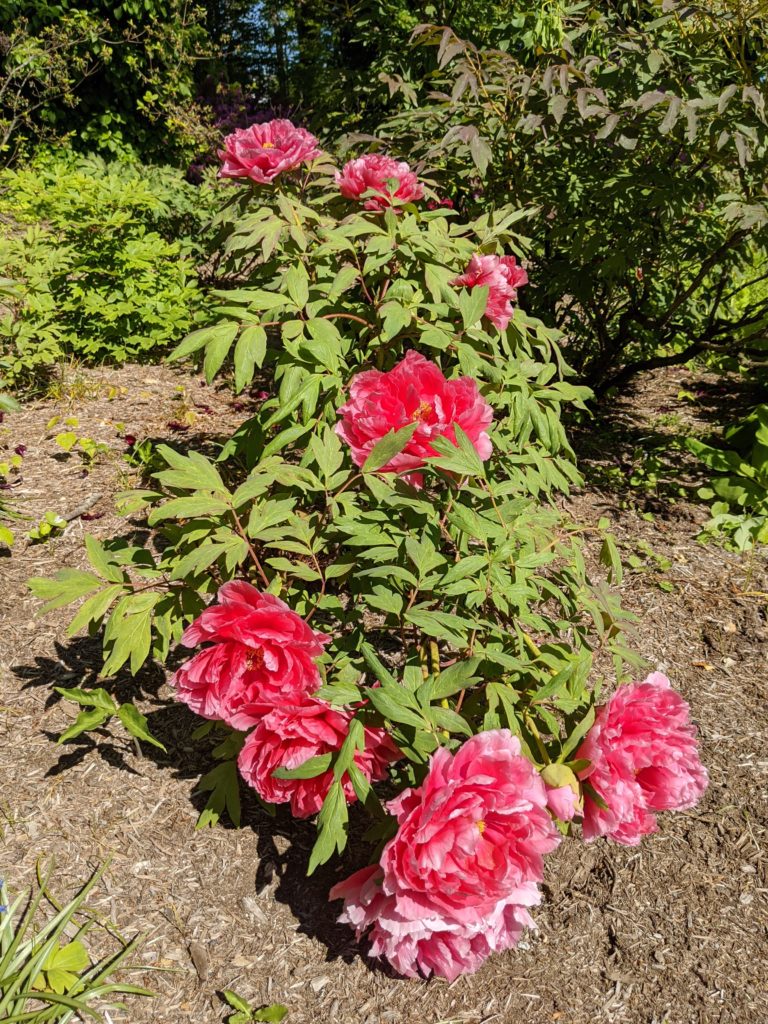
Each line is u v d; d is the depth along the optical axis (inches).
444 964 63.7
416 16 215.8
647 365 184.2
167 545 122.6
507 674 77.4
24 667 102.0
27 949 70.1
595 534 145.3
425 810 56.3
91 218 197.3
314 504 103.0
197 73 526.9
